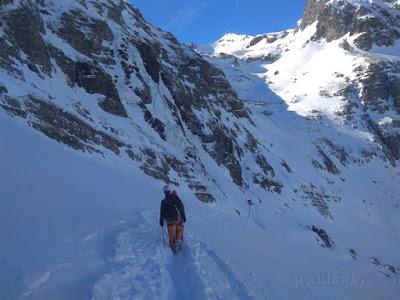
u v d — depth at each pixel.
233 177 38.69
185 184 27.59
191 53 55.06
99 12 38.38
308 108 97.75
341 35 134.38
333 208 53.25
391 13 133.75
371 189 71.75
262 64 154.88
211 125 41.31
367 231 52.50
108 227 10.87
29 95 20.34
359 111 98.12
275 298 10.59
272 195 42.84
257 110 94.00
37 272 7.44
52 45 27.73
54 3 31.97
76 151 19.78
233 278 10.17
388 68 106.69
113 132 25.48
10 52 22.94
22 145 15.61
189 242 11.88
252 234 22.78
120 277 8.10
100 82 28.70
